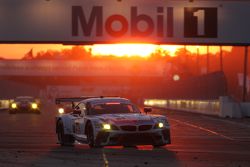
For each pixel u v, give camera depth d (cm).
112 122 5662
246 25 11931
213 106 16475
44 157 5097
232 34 11900
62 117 6556
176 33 11788
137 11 11694
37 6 11738
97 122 5744
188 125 10931
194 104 19450
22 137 7669
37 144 6575
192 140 7206
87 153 5419
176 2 11781
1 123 11612
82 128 6072
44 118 14250
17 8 11738
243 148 6041
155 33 11738
